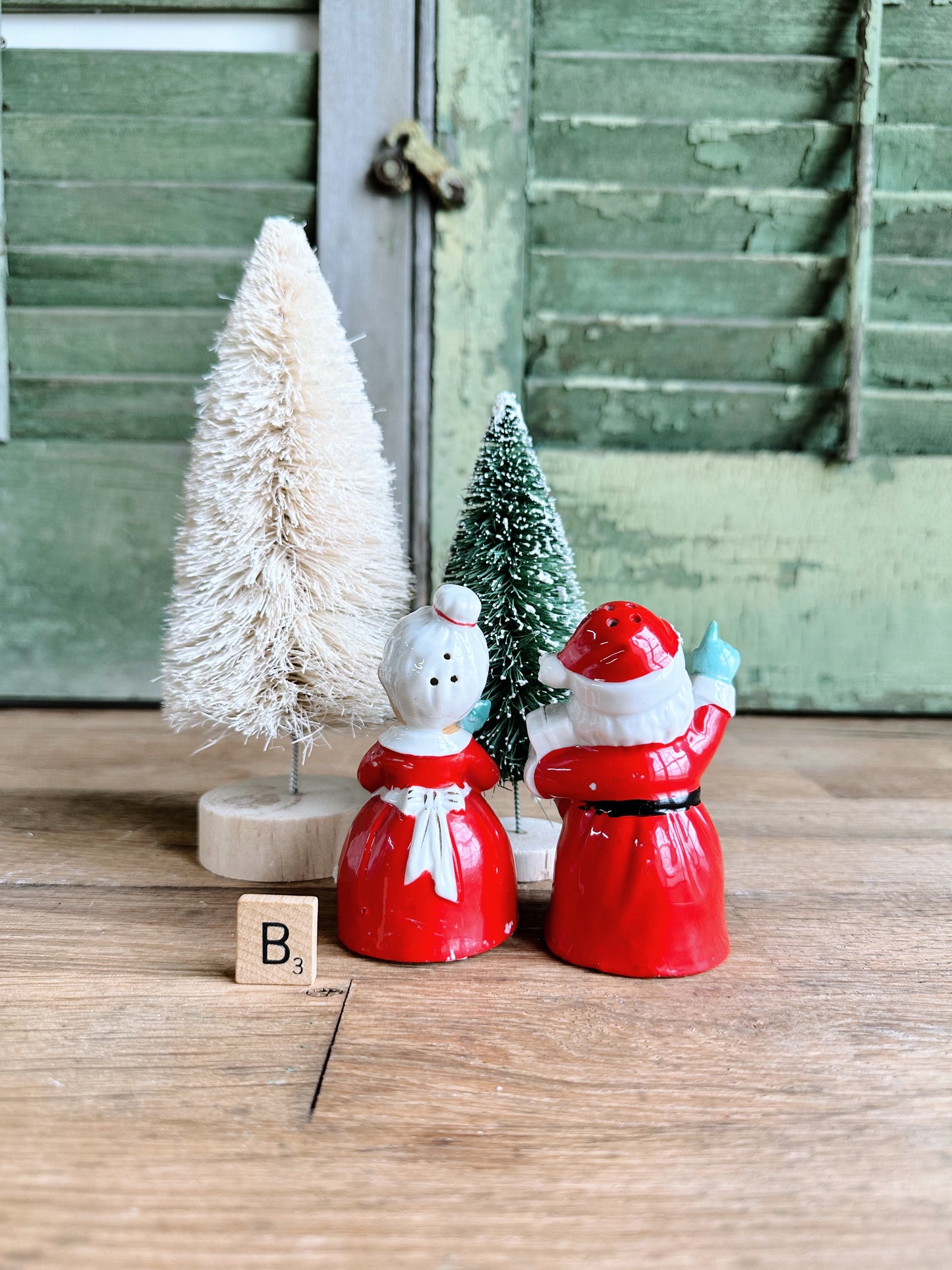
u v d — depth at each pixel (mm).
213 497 320
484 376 553
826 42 535
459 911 265
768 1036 233
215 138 537
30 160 536
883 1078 218
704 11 533
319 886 317
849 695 570
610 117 538
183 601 327
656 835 258
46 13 533
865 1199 182
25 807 390
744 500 557
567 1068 219
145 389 548
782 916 297
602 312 551
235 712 319
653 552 561
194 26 538
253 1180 184
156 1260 166
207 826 328
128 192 538
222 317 544
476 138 536
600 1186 184
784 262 542
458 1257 167
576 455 554
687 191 541
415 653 262
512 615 303
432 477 559
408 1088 211
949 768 460
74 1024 233
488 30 529
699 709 267
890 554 561
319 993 248
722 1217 177
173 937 278
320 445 317
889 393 550
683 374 556
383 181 530
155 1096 207
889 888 319
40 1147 191
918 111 537
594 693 253
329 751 482
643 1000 248
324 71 529
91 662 563
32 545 555
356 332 548
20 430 550
